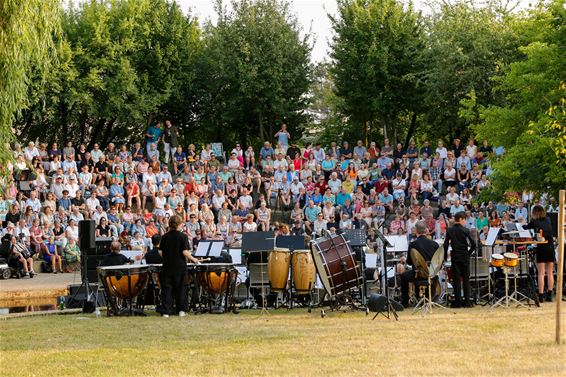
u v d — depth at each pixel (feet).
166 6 140.05
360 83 136.36
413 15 137.59
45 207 92.53
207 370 35.94
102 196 99.91
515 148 76.79
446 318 52.49
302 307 64.34
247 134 145.38
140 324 52.49
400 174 108.68
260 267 63.36
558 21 80.53
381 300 54.39
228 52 138.72
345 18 138.21
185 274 59.21
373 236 77.20
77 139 139.64
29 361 38.81
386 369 35.29
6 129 60.80
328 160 113.80
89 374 35.60
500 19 129.70
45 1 60.29
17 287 75.92
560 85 78.89
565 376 33.24
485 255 64.49
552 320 49.57
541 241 58.59
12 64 57.93
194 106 143.33
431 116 132.26
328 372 34.91
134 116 129.29
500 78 84.99
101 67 127.44
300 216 99.04
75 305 66.85
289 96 140.77
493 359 37.14
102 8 129.29
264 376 34.40
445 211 100.53
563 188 77.71
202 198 104.83
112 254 64.23
